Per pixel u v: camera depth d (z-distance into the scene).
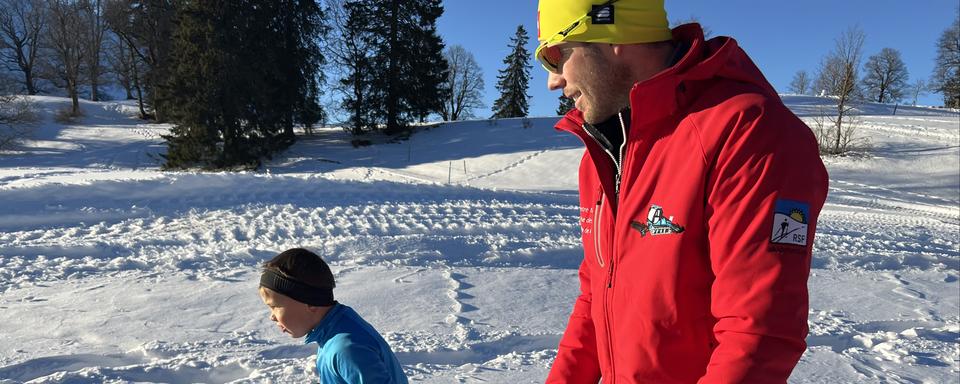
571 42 1.49
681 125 1.36
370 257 7.84
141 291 6.09
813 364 4.48
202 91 28.83
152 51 51.56
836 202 21.44
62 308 5.56
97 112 53.97
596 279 1.68
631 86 1.49
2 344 4.66
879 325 5.76
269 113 30.05
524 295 6.21
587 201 1.77
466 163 28.27
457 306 5.79
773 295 1.19
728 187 1.25
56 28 56.44
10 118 37.25
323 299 2.19
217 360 4.25
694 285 1.37
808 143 1.26
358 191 11.78
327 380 2.18
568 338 1.90
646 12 1.42
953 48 60.69
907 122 37.66
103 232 9.12
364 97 36.50
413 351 4.56
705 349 1.40
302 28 33.56
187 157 29.22
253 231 9.12
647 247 1.41
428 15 37.25
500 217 10.44
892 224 13.88
